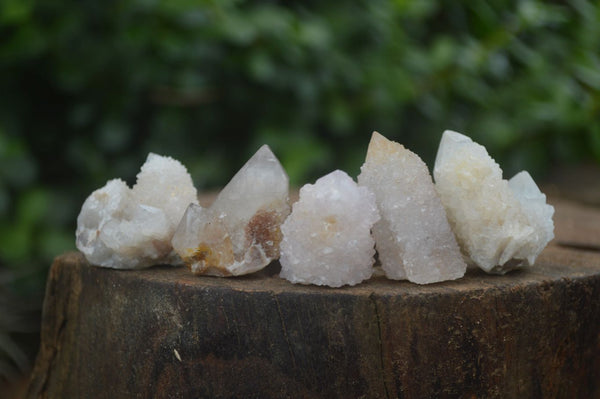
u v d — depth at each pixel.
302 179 0.87
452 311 0.50
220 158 0.89
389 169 0.52
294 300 0.50
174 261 0.54
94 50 0.83
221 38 0.82
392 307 0.50
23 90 0.88
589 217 0.71
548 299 0.52
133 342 0.52
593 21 0.92
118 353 0.52
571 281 0.52
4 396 0.77
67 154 0.89
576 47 0.95
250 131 0.92
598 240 0.62
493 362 0.51
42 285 0.84
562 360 0.52
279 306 0.50
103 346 0.53
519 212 0.52
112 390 0.53
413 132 0.98
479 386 0.51
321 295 0.50
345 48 0.91
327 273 0.50
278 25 0.81
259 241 0.52
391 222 0.51
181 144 0.89
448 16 0.98
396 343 0.50
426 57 0.90
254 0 0.88
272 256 0.52
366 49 0.92
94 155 0.87
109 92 0.86
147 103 0.90
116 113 0.86
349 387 0.50
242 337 0.50
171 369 0.51
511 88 0.97
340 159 0.93
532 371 0.52
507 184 0.52
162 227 0.53
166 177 0.54
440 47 0.88
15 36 0.80
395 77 0.88
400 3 0.87
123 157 0.89
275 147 0.86
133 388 0.52
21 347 0.84
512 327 0.51
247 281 0.51
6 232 0.80
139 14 0.82
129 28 0.82
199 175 0.86
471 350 0.50
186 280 0.51
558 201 0.80
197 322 0.50
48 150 0.90
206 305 0.50
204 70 0.86
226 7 0.81
